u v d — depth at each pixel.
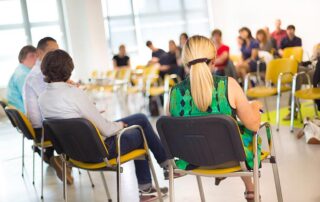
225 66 7.27
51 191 4.03
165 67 8.14
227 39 12.22
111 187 3.92
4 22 10.33
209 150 2.24
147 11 11.73
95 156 2.75
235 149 2.18
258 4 11.25
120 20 11.41
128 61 9.68
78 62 10.80
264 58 7.68
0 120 9.21
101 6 10.57
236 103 2.31
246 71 8.00
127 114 8.09
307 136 4.47
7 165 5.23
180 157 2.39
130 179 4.09
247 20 11.64
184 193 3.51
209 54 2.35
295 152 4.25
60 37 11.01
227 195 3.36
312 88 5.05
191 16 12.30
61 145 2.93
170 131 2.31
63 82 2.94
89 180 4.18
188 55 2.35
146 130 3.19
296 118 5.62
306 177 3.54
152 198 3.42
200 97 2.31
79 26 10.66
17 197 3.97
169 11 12.01
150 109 7.57
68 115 2.87
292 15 10.47
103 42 10.58
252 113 2.32
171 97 2.48
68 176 4.11
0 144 6.60
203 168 2.39
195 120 2.16
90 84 8.70
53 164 4.05
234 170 2.31
